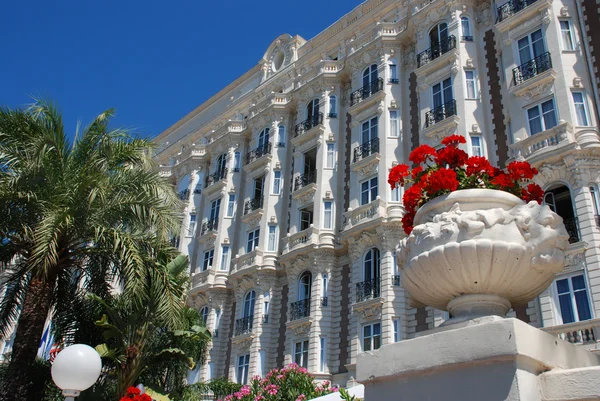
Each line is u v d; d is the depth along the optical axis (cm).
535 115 2241
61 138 1496
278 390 1791
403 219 589
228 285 3378
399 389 438
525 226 457
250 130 3856
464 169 574
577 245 1861
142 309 1645
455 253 449
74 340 1755
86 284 1645
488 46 2647
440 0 2872
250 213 3378
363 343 2431
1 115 1469
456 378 404
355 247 2650
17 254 1477
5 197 1345
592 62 2227
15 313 1516
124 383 1611
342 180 3045
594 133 2039
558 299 1859
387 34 3117
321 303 2686
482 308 462
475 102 2539
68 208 1355
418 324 2320
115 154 1582
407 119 2861
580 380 369
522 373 376
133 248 1412
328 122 3225
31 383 1638
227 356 3150
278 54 4275
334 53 3709
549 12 2358
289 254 2928
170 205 1570
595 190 1942
